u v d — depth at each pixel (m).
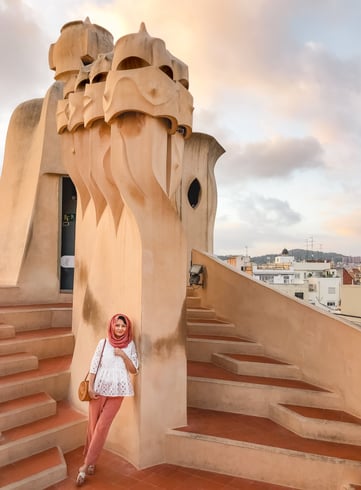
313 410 5.01
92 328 5.17
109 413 4.13
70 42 6.96
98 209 5.73
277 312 6.20
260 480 4.23
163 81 4.48
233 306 7.04
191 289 8.53
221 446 4.36
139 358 4.36
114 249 4.96
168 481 4.12
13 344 5.75
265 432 4.73
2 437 4.18
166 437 4.53
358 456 4.17
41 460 4.12
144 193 4.54
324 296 34.84
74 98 5.57
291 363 5.90
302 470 4.12
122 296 4.70
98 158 4.99
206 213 11.16
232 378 5.59
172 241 4.71
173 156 4.93
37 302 8.21
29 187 8.96
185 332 4.83
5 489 3.61
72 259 8.62
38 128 9.34
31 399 4.89
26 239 8.21
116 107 4.42
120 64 4.52
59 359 6.08
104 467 4.32
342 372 5.15
